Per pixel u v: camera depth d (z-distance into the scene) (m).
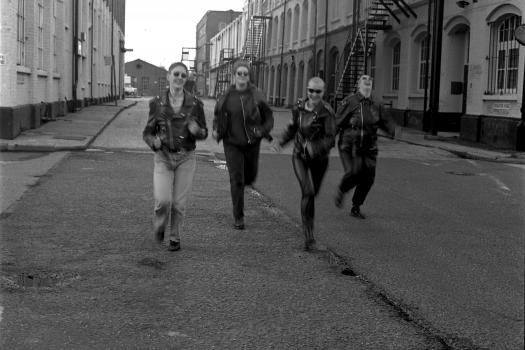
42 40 21.61
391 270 5.96
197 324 4.48
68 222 7.43
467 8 21.41
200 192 9.93
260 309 4.82
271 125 7.40
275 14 55.88
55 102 24.08
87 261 5.93
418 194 10.58
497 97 19.34
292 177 11.90
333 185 11.41
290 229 7.58
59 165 12.17
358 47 30.69
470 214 8.91
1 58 15.41
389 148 18.89
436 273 5.89
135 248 6.44
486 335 4.38
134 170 11.94
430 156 17.09
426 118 24.20
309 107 6.86
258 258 6.27
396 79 28.86
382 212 8.88
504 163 15.80
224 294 5.14
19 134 16.59
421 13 25.23
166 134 6.25
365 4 31.91
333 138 6.85
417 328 4.50
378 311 4.84
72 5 27.56
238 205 7.48
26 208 8.09
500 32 19.75
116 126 22.66
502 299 5.15
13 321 4.40
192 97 6.38
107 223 7.46
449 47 23.56
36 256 6.01
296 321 4.59
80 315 4.57
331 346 4.15
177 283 5.39
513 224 8.27
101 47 42.59
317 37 41.94
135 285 5.29
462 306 4.97
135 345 4.08
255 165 7.60
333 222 8.11
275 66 55.59
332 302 5.02
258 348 4.09
